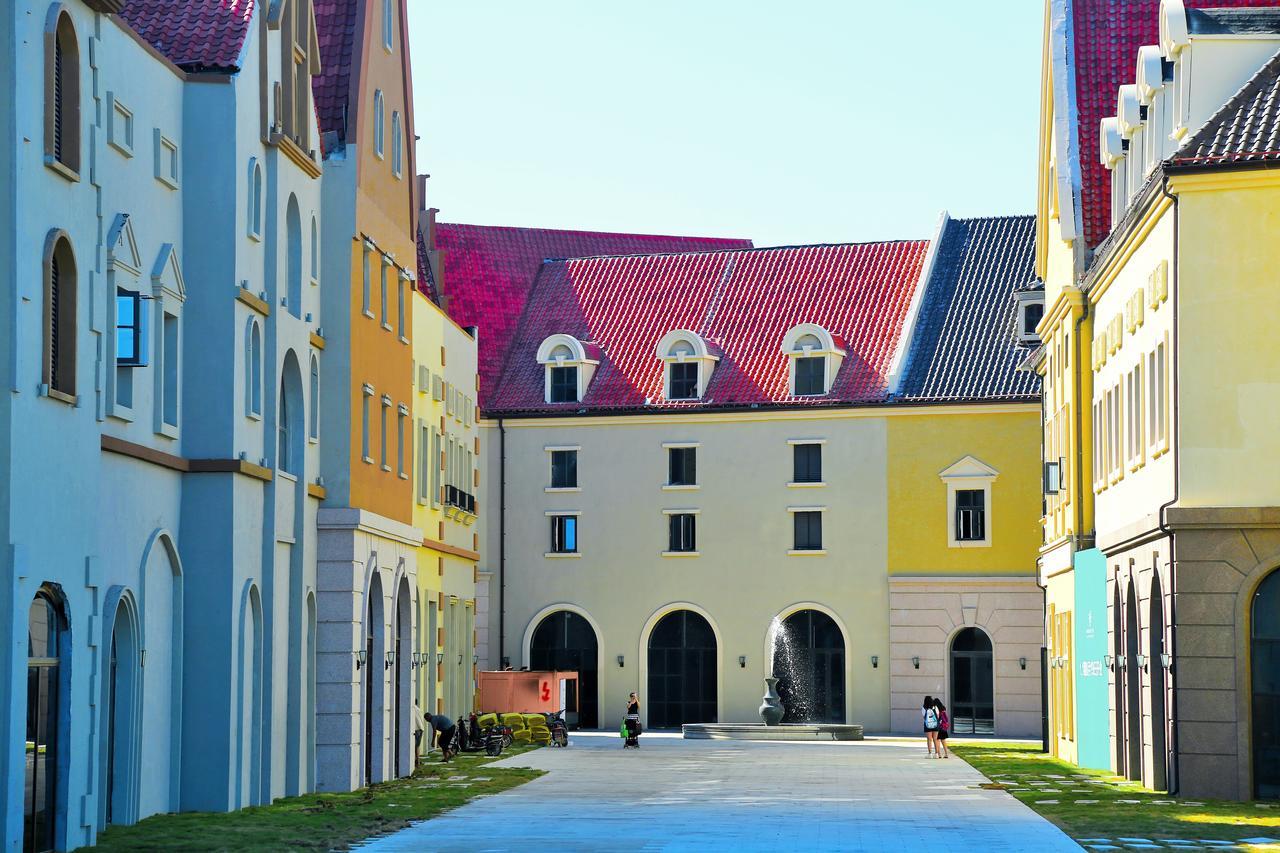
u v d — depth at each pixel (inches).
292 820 1170.6
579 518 2854.3
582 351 2874.0
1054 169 1972.2
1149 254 1444.4
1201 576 1299.2
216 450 1226.6
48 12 938.7
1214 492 1304.1
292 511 1396.4
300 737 1412.4
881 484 2723.9
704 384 2822.3
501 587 2876.5
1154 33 1899.6
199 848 989.8
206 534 1221.7
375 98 1628.9
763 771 1815.9
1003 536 2662.4
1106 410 1711.4
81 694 980.6
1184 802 1279.5
